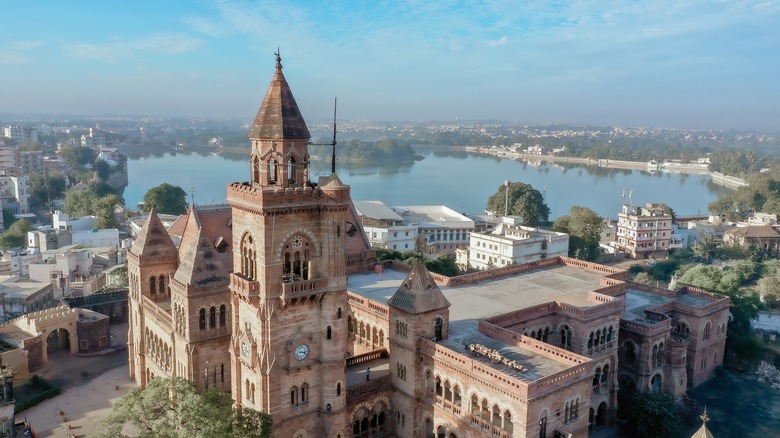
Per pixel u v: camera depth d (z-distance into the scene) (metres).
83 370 107.94
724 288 119.69
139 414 59.88
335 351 71.25
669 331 94.38
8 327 111.88
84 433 85.12
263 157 65.25
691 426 89.81
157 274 96.06
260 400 68.44
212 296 79.62
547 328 88.00
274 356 67.62
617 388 87.44
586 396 68.81
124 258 175.00
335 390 71.94
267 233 64.94
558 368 68.50
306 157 67.25
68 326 114.12
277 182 65.88
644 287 112.62
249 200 66.00
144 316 95.12
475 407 68.88
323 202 67.88
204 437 55.91
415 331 75.12
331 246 69.12
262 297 66.38
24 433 85.56
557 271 113.69
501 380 64.81
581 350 83.75
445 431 72.81
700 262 195.38
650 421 81.88
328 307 70.31
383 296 96.75
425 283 76.75
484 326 79.75
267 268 65.62
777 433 88.38
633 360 92.44
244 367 71.50
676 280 145.12
